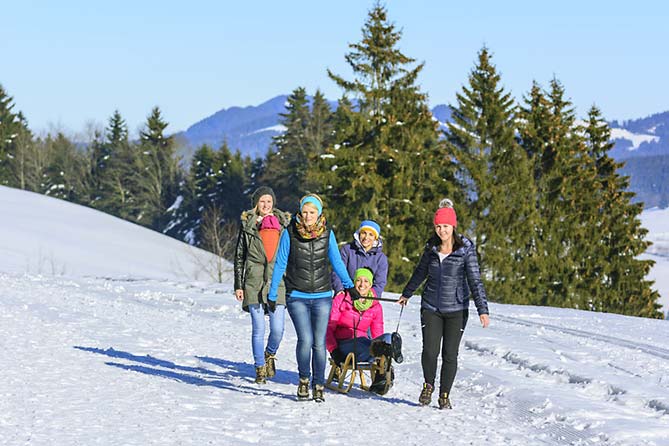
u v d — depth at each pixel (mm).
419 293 48531
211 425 7754
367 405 9508
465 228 51594
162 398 9047
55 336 13914
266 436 7430
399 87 52375
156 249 56250
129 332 15320
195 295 23359
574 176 58938
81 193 116250
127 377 10398
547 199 57688
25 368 10477
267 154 102000
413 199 50000
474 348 14164
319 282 9406
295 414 8648
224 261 54781
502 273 52156
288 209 88750
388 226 48594
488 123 55000
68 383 9648
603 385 10461
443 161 52344
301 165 85625
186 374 11180
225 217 104375
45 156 118250
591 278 56844
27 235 52406
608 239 60031
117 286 25422
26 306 18094
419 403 9641
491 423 8703
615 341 15586
